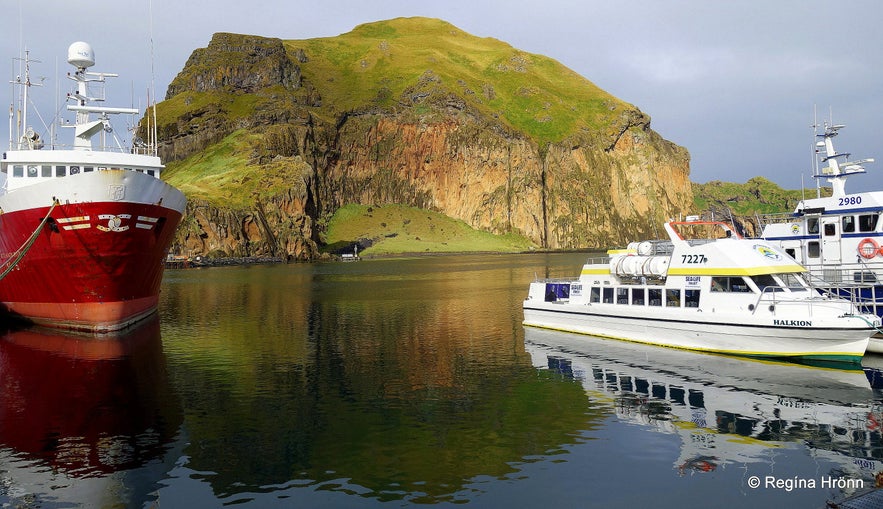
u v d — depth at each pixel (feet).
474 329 143.33
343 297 231.09
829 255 112.88
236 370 99.50
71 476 55.77
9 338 128.67
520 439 65.05
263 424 70.59
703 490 52.21
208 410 76.28
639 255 118.93
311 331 142.41
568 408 76.13
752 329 97.40
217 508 49.39
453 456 60.23
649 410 74.74
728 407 75.20
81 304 134.00
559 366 99.45
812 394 79.77
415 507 49.29
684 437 65.10
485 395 82.94
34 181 155.33
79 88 168.14
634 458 59.41
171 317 168.66
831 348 90.22
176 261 587.68
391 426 69.72
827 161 118.01
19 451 61.93
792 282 104.06
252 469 57.36
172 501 50.62
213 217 651.25
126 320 142.20
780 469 56.49
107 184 120.78
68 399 81.30
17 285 140.67
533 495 51.39
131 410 76.28
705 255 104.83
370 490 52.54
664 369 94.53
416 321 159.33
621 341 119.03
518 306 195.31
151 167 168.25
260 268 507.30
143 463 58.80
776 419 70.38
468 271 430.20
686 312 106.42
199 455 60.80
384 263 622.13
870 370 91.97
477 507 49.21
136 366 102.22
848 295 108.88
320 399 81.46
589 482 53.93
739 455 59.98
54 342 124.26
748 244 103.09
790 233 119.34
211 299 224.94
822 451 60.70
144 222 132.05
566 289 136.87
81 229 123.03
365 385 89.10
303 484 53.88
